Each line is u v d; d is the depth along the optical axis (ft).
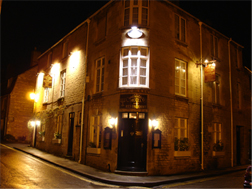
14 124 85.87
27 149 61.67
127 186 30.42
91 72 46.83
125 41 40.14
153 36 40.57
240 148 58.44
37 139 65.82
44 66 70.28
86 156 44.19
